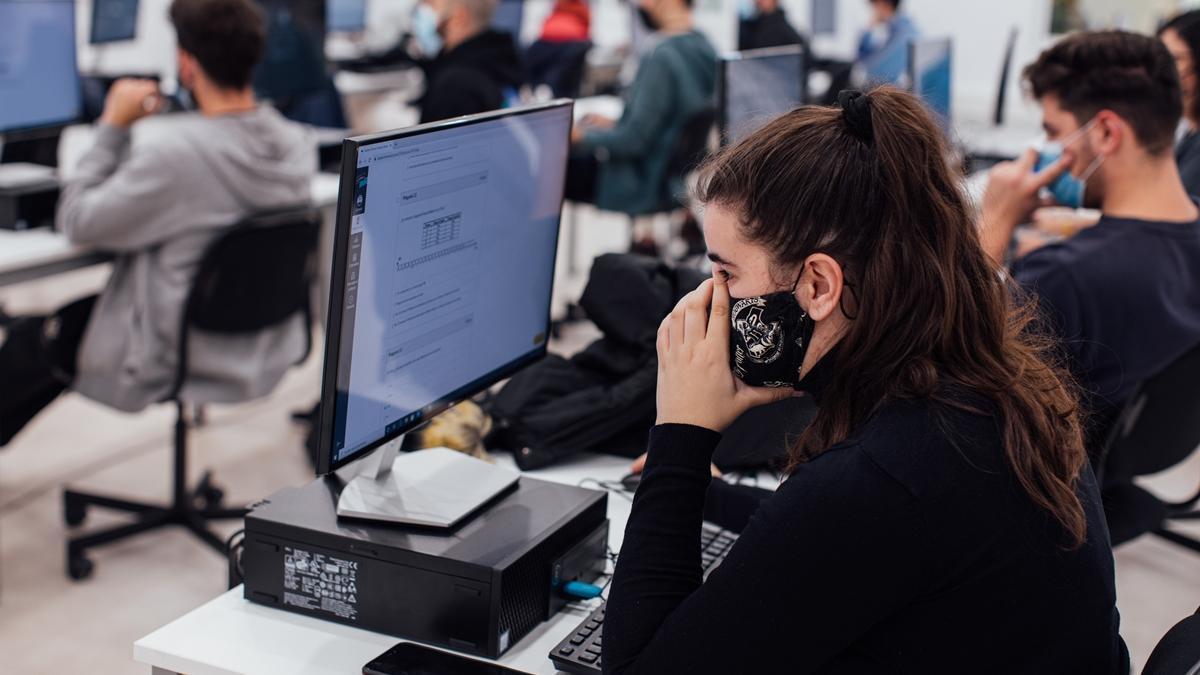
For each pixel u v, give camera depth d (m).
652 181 4.60
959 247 1.06
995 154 4.06
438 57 4.09
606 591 1.45
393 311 1.33
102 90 4.11
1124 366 2.06
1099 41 2.07
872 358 1.05
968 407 1.02
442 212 1.38
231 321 2.70
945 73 4.15
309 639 1.31
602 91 6.91
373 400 1.34
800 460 1.10
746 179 1.08
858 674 1.05
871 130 1.05
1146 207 2.07
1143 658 2.55
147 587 2.73
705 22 6.41
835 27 7.29
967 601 1.02
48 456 3.46
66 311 2.83
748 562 1.02
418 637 1.31
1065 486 1.04
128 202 2.56
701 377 1.15
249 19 2.66
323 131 4.36
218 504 3.08
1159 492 3.46
